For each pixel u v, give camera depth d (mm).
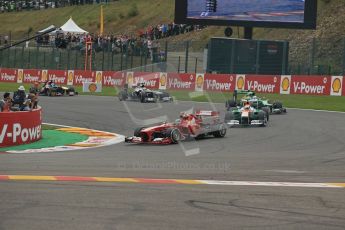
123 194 26938
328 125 70125
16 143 55000
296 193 28312
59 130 68250
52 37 184500
